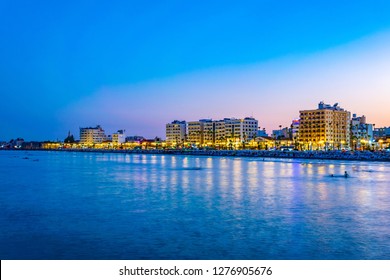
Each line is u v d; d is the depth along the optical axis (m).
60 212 35.66
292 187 55.41
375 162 137.38
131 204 40.22
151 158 188.38
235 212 35.38
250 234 27.05
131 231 28.03
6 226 29.70
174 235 26.80
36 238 26.12
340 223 30.45
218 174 80.75
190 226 29.56
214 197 45.25
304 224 30.16
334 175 76.56
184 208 37.59
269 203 40.53
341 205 39.09
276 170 93.31
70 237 26.36
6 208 37.88
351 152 177.25
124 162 141.88
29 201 42.50
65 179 69.62
